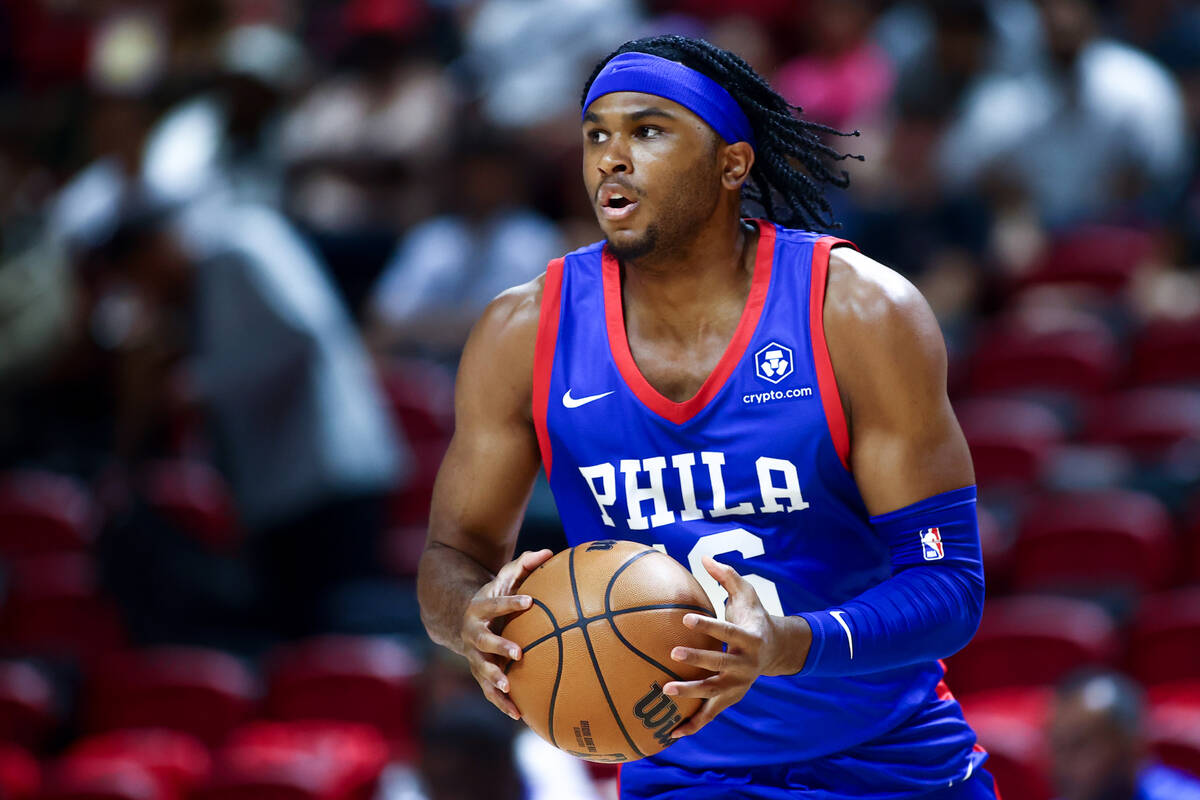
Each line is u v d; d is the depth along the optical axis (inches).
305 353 832.9
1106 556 825.5
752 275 325.7
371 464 853.8
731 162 319.6
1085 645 746.8
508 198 1078.4
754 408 316.8
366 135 1262.3
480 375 340.5
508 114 1268.5
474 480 342.0
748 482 318.0
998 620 771.4
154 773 758.5
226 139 922.1
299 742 775.1
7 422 1122.7
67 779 733.9
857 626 294.8
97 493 1011.3
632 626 297.0
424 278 1075.3
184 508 938.1
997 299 1059.9
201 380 830.5
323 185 1242.6
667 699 294.5
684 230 315.0
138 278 870.4
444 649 668.1
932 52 1131.3
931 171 1106.7
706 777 341.4
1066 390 986.1
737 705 333.7
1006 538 864.3
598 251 339.0
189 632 861.8
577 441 328.2
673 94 312.2
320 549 848.9
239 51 1184.8
